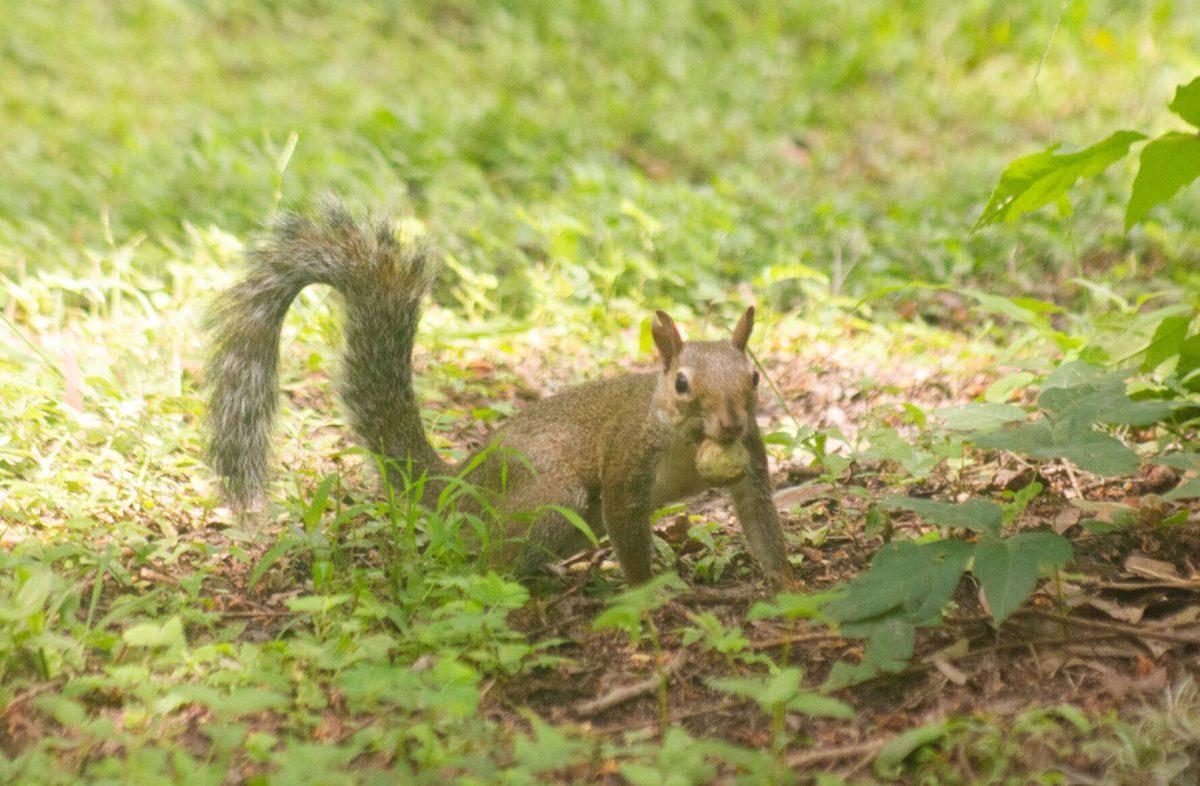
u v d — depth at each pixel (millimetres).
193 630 8656
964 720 7297
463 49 32219
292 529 9789
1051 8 32812
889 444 10078
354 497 10789
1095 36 31938
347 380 10352
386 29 33031
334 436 11938
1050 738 7121
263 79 28797
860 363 14930
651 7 33969
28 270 16531
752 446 9344
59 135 23500
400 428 10344
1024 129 27328
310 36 31828
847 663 8219
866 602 7848
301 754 6320
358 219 10406
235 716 7434
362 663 7668
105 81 27234
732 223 19469
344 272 10250
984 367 14352
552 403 10219
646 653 8539
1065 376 10258
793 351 15336
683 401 8773
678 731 6652
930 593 7824
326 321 14516
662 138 26062
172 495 10656
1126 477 10797
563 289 16344
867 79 31094
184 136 23609
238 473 10078
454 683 7074
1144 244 19484
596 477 9828
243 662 7738
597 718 7797
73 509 9766
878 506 9156
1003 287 18188
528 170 22594
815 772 7066
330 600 7891
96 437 11258
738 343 9391
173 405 12227
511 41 32094
